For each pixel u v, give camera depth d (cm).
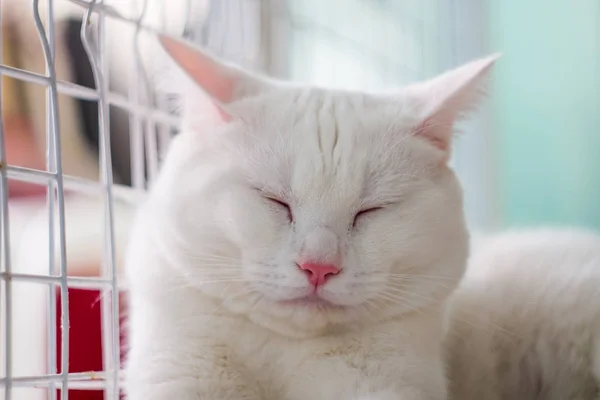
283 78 57
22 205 59
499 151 80
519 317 51
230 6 53
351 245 40
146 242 43
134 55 46
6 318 35
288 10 58
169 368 40
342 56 62
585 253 52
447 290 42
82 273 54
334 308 40
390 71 65
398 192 41
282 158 40
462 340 50
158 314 41
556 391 50
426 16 68
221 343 41
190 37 50
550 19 84
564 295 50
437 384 41
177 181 41
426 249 41
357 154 41
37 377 36
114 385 41
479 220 73
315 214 39
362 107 43
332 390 40
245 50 55
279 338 41
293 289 39
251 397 41
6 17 57
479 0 72
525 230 58
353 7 63
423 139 43
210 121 42
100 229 56
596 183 84
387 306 41
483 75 43
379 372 40
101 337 51
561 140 84
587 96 84
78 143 60
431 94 44
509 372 51
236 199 40
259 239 40
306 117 41
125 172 60
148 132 47
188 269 41
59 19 57
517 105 84
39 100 63
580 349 49
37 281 36
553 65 84
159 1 48
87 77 58
